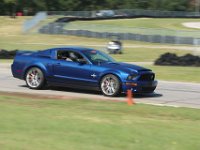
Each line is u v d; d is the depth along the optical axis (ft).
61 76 81.56
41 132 41.70
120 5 652.89
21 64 85.25
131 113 56.13
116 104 63.77
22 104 61.77
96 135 40.78
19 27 340.18
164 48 224.94
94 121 48.19
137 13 517.96
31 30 314.55
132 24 363.76
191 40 243.81
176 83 101.04
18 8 556.51
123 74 76.23
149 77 78.79
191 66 134.62
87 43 257.75
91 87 79.30
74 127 44.24
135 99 75.36
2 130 42.37
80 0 624.18
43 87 84.12
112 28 282.36
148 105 64.23
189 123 50.03
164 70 124.26
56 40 273.33
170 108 61.11
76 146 36.63
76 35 288.92
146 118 52.60
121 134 41.37
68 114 52.95
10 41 271.69
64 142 37.86
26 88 85.51
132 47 231.91
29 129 42.93
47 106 60.39
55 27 296.51
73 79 80.53
